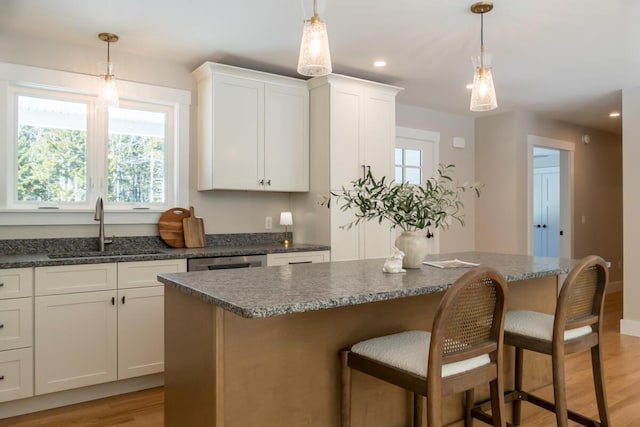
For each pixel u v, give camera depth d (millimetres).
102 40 3223
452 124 5543
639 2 2627
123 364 2924
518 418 2494
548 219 7426
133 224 3555
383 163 4145
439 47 3354
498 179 5496
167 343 1951
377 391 2018
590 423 2158
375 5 2680
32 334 2641
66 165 3361
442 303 1491
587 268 1980
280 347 1737
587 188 6309
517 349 2480
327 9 2727
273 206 4195
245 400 1647
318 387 1844
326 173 3848
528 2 2637
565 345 1995
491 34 3109
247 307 1380
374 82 4023
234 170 3635
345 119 3904
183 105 3717
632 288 4398
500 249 5457
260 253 3449
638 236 4355
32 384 2645
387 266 2145
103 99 2986
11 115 3160
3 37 3059
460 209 5578
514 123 5340
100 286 2844
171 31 3078
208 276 2010
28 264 2613
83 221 3350
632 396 2932
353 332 1950
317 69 2021
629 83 4242
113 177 3537
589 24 2939
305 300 1485
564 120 5891
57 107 3328
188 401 1769
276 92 3855
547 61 3650
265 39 3221
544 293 2768
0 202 3074
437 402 1500
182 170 3711
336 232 3842
